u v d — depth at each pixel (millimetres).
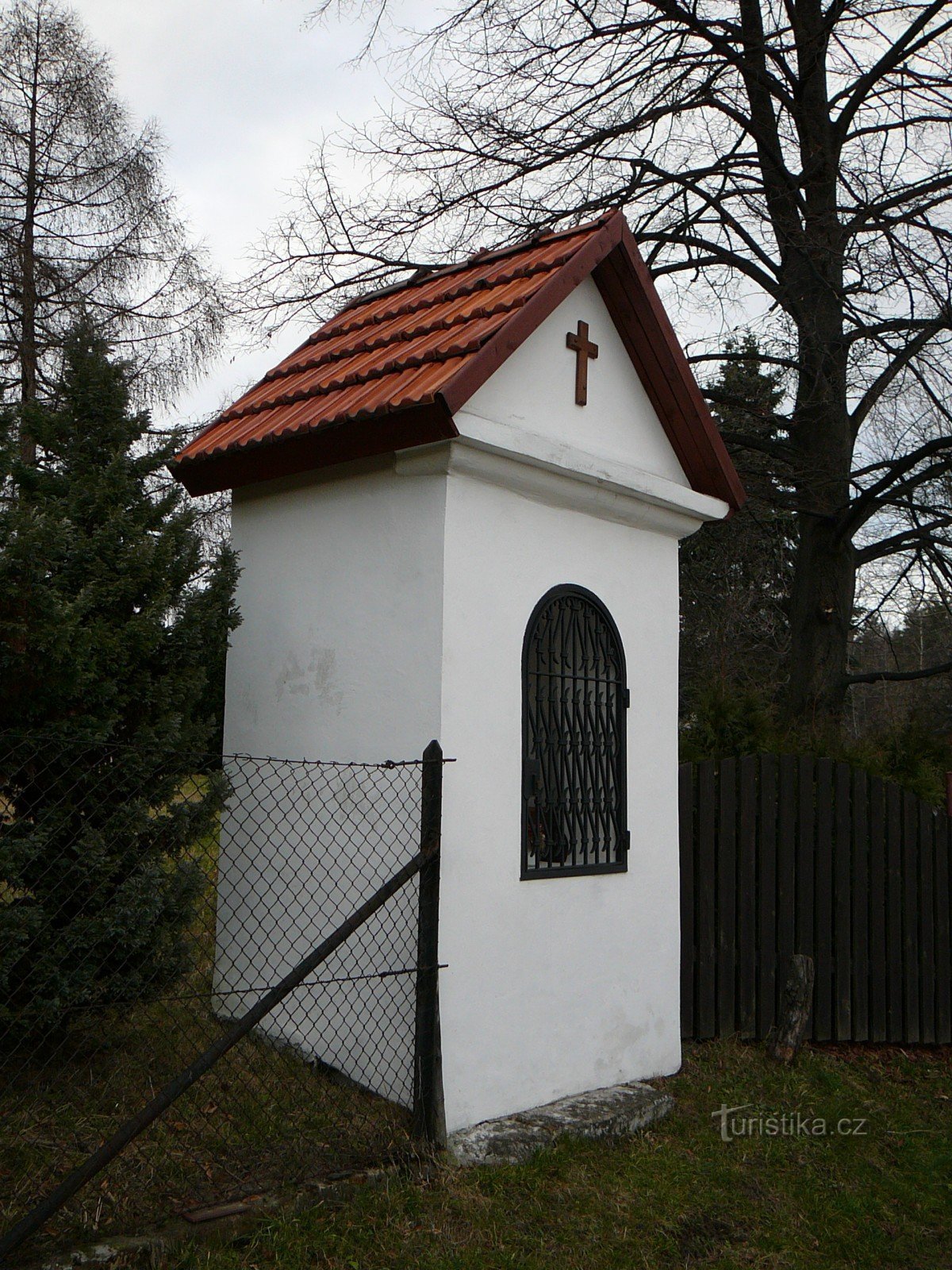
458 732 4555
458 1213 3945
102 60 13781
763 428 12453
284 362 6086
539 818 5008
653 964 5602
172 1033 4781
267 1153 3982
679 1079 5633
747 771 6578
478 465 4641
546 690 5121
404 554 4707
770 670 16766
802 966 6324
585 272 5090
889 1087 6223
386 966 4516
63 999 4039
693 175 10938
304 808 4984
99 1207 3486
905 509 11633
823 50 10391
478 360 4453
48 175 13422
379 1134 4211
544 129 10922
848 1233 4449
